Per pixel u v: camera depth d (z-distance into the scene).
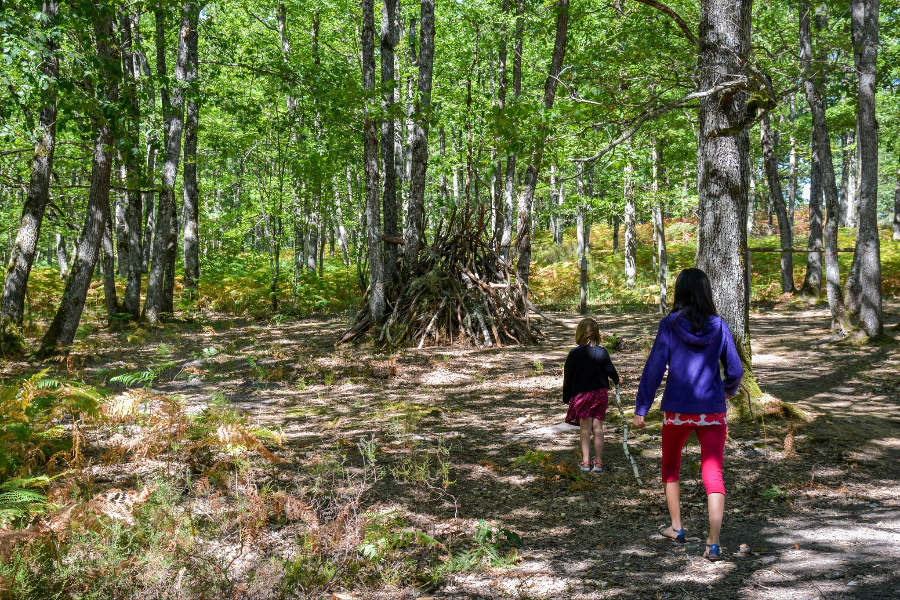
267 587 2.95
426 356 11.76
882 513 4.12
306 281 23.38
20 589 2.63
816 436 5.80
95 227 11.65
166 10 14.57
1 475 4.17
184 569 3.01
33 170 12.02
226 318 19.56
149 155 20.25
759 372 9.73
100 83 10.30
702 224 6.51
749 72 6.16
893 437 5.99
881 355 10.33
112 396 5.05
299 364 10.95
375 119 12.46
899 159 30.77
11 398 4.52
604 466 5.30
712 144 6.38
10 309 11.81
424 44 14.29
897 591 2.92
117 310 18.42
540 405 7.88
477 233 13.86
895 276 22.47
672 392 3.63
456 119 16.72
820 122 13.30
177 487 4.20
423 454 5.67
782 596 2.95
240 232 27.50
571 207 19.78
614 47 10.21
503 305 13.53
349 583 3.16
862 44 11.15
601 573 3.31
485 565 3.44
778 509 4.28
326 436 6.34
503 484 4.89
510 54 23.44
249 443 4.02
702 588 3.08
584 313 19.23
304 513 3.42
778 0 14.77
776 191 20.52
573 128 7.95
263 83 22.70
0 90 11.12
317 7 23.64
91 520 2.92
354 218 26.97
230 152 22.95
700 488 4.71
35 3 9.88
